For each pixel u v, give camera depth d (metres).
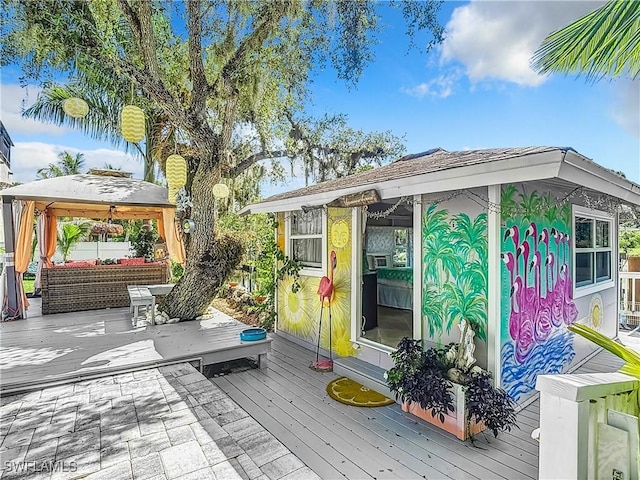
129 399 3.39
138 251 10.96
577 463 1.58
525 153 2.70
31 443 2.64
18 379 3.62
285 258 6.46
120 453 2.53
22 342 4.97
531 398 3.89
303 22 6.16
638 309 7.05
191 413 3.12
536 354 4.02
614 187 3.71
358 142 15.16
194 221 6.31
